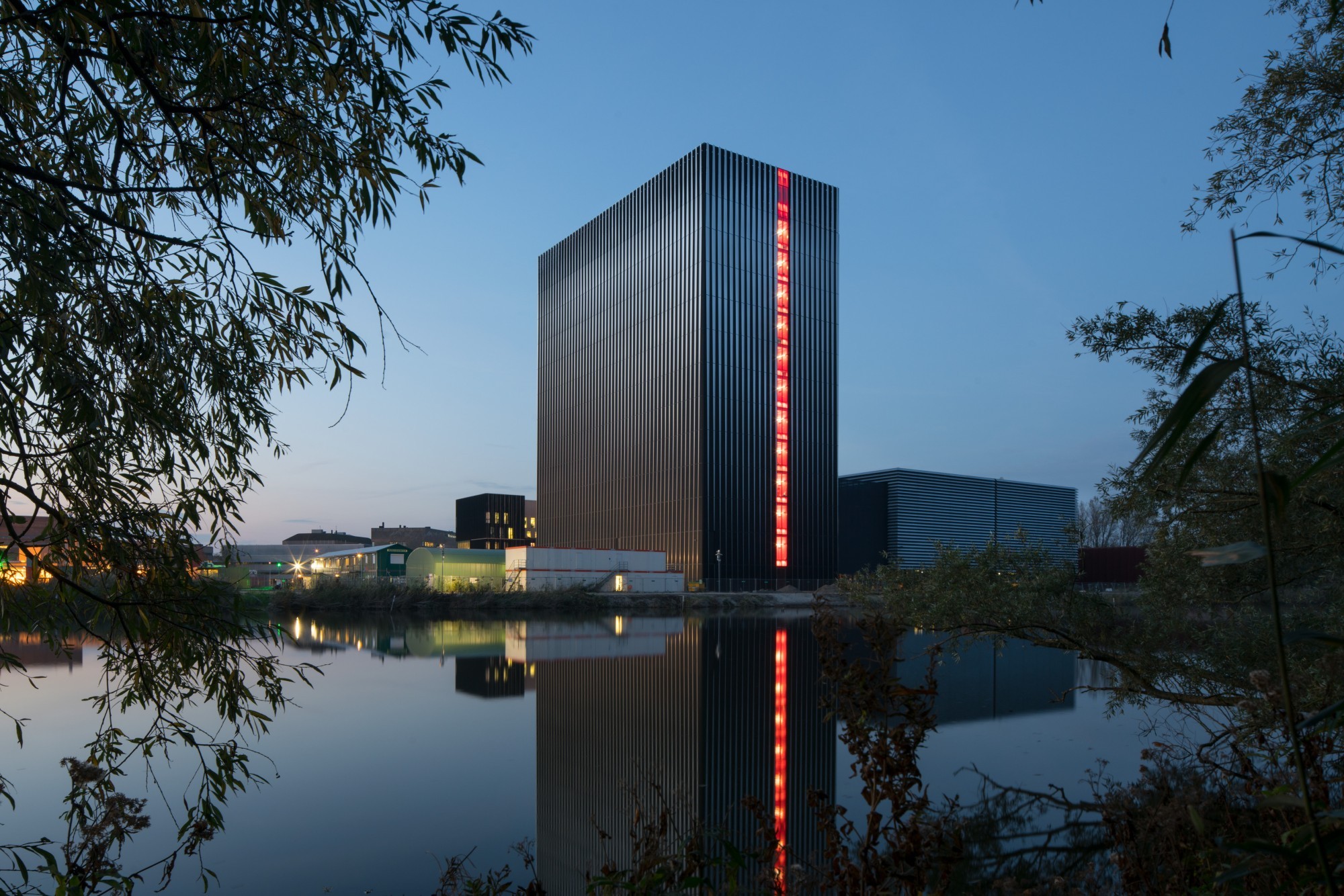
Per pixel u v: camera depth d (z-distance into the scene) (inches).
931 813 390.0
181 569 167.0
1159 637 363.6
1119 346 331.9
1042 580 383.6
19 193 135.8
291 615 2004.2
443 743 623.5
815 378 3786.9
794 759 600.1
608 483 4082.2
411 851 380.8
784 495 3636.8
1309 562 324.5
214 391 169.5
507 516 5693.9
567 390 4532.5
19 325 140.9
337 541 6604.3
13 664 151.1
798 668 1098.1
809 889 178.5
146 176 172.2
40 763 507.8
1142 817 242.8
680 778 541.6
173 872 345.7
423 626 1822.1
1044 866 338.3
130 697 171.5
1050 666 1082.7
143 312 153.8
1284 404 294.4
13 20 134.0
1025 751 552.4
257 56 151.2
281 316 175.5
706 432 3481.8
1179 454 323.9
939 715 700.7
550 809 459.5
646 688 914.1
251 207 165.2
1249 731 217.3
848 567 4033.0
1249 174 280.5
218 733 615.8
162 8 152.6
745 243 3703.3
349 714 729.6
